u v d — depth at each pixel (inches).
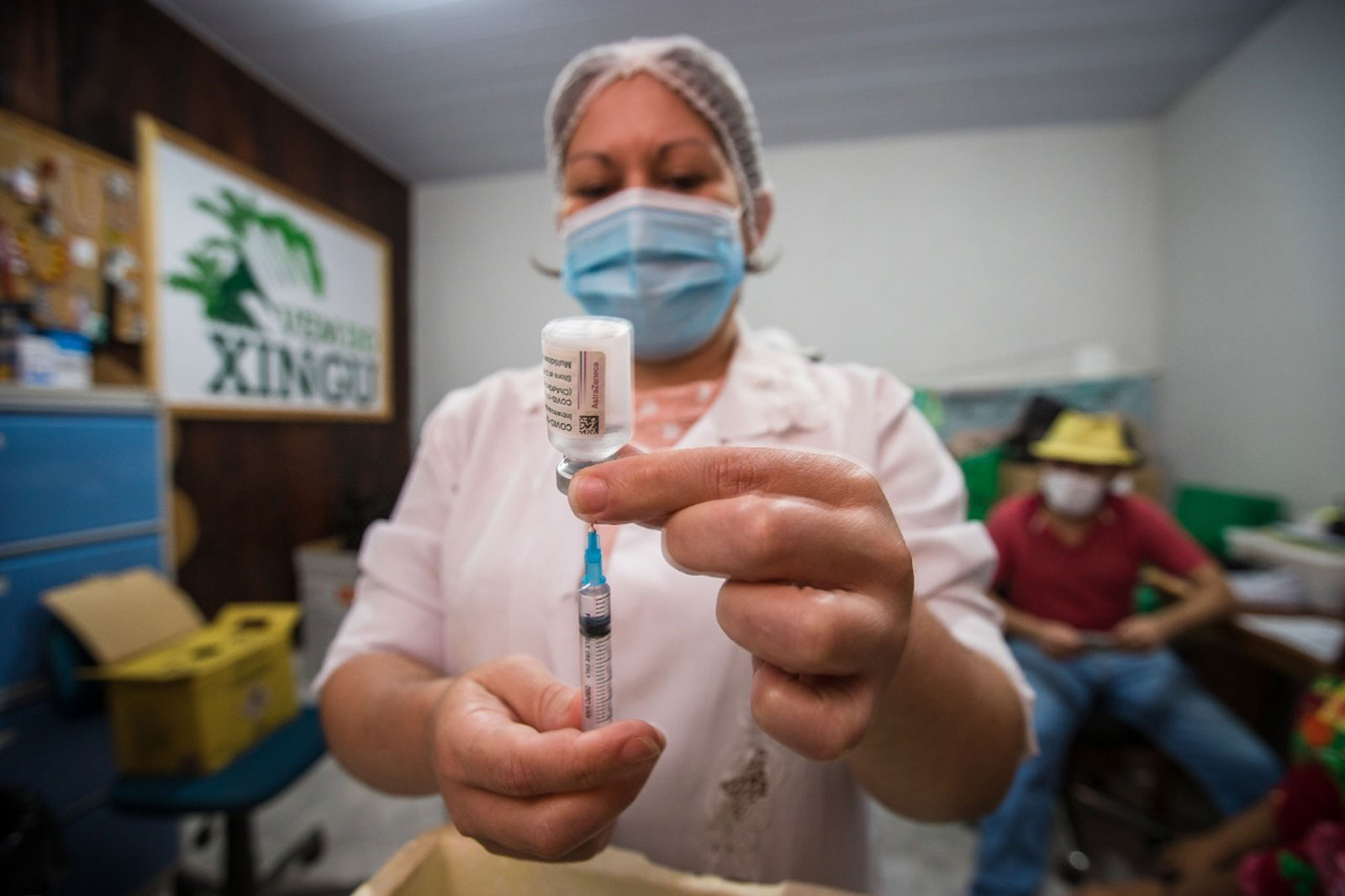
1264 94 95.0
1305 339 88.0
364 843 70.8
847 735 11.7
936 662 17.5
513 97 115.0
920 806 21.9
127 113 84.1
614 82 28.0
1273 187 93.6
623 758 14.0
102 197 79.4
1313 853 32.6
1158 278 123.2
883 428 27.0
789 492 12.8
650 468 13.4
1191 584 66.0
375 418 137.4
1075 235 126.2
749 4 91.4
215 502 98.3
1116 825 73.6
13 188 68.8
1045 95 115.3
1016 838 57.6
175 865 66.5
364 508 116.2
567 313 145.1
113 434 63.7
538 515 25.4
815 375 29.0
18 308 68.5
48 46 74.3
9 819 46.0
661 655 22.8
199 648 59.5
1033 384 119.8
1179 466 117.3
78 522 60.3
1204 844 43.5
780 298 137.6
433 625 28.3
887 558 12.1
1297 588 66.9
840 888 25.6
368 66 105.6
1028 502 72.1
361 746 22.7
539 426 27.5
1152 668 64.7
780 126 126.6
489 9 92.4
